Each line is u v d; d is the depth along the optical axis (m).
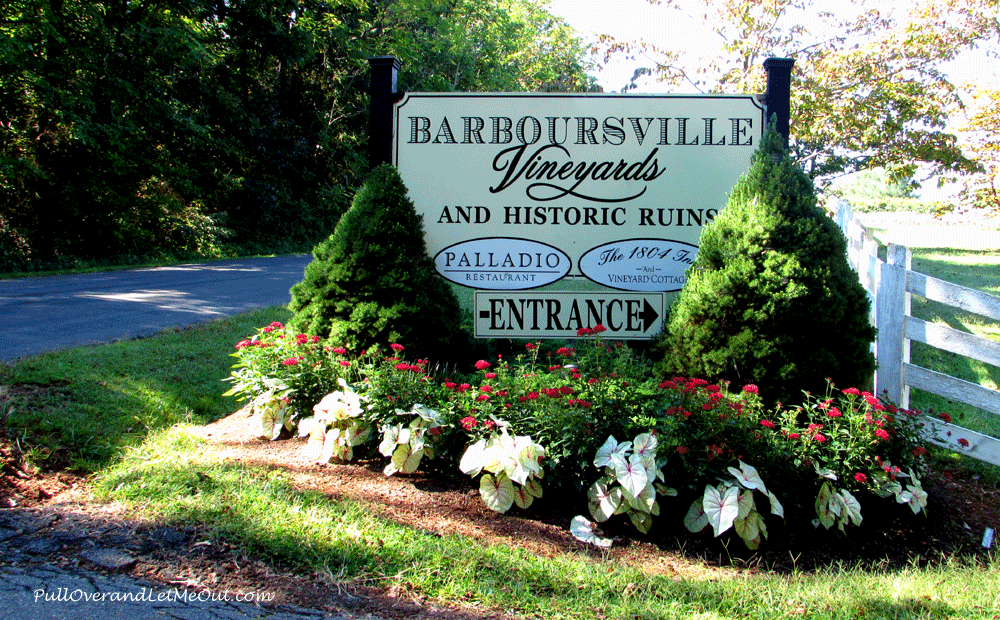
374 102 6.23
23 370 5.69
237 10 26.47
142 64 20.55
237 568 3.27
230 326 8.88
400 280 5.46
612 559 3.76
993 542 4.27
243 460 4.61
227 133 27.97
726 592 3.36
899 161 12.45
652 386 4.91
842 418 4.39
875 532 4.30
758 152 5.46
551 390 4.18
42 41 17.52
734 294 4.95
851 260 6.49
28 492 4.04
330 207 33.84
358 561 3.37
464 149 6.22
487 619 3.00
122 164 20.16
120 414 5.28
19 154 18.17
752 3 12.91
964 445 4.61
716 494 3.90
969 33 11.53
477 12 36.09
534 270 6.21
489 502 4.14
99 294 12.64
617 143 6.17
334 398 4.66
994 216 16.70
